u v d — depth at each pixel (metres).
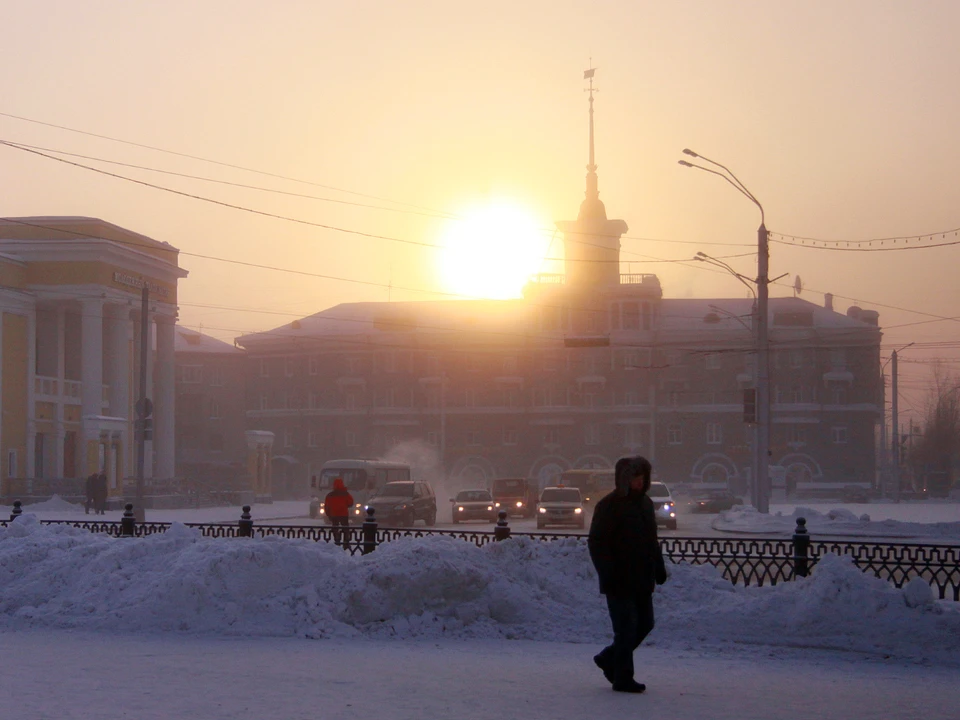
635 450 93.25
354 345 99.06
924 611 11.67
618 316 94.56
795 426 91.00
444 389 95.25
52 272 57.47
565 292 95.88
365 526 18.06
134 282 60.59
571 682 9.04
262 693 8.25
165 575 12.68
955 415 101.44
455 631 12.15
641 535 8.78
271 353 102.12
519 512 48.69
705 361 92.81
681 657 10.88
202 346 103.69
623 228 99.50
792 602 12.17
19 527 16.64
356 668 9.66
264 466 67.38
